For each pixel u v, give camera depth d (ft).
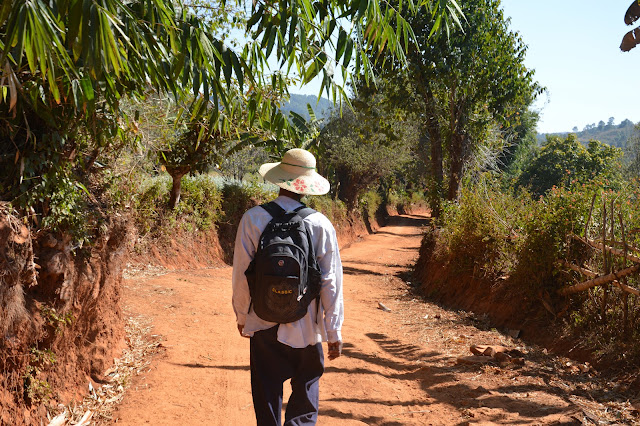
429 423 13.34
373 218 124.06
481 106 57.11
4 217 10.95
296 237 9.68
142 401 14.23
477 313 28.45
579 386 16.61
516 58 56.80
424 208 199.21
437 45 51.57
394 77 54.39
